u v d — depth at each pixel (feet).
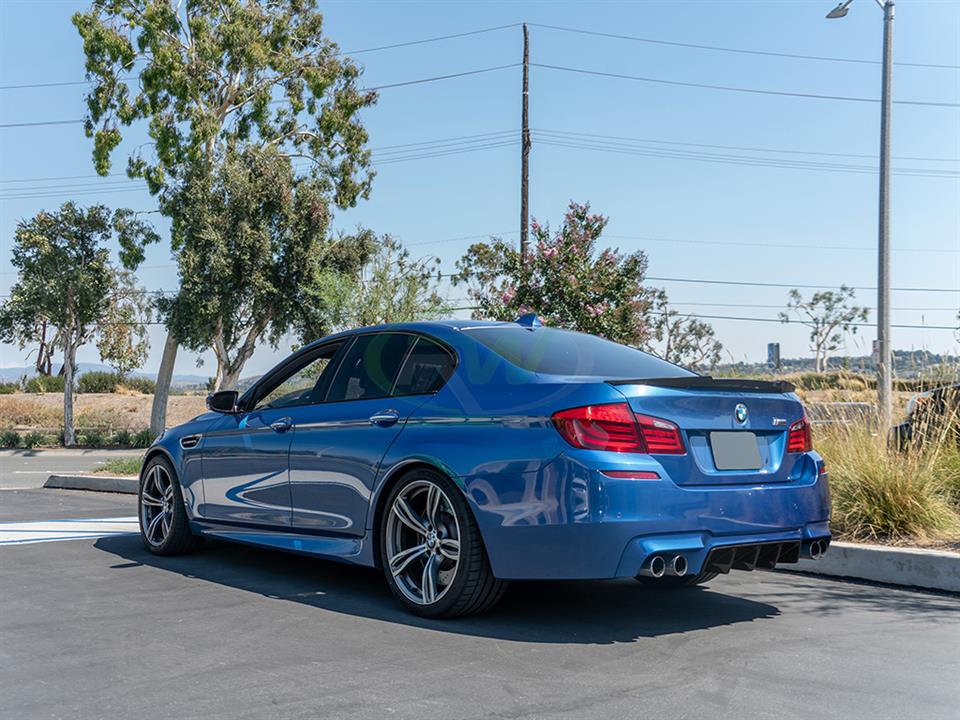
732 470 14.76
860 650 13.75
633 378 14.73
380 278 70.44
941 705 11.32
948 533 20.98
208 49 87.30
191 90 86.33
